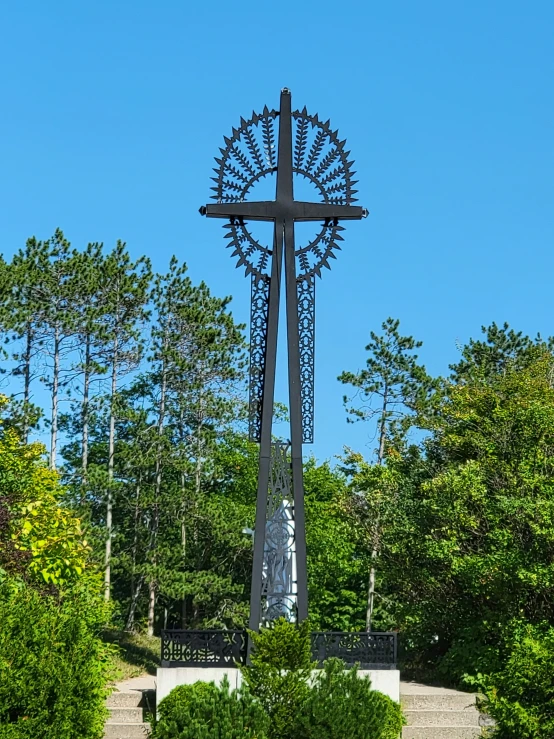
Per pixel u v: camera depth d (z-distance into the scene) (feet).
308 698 52.85
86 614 63.05
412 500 91.81
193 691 62.44
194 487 138.62
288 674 53.83
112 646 72.43
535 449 80.28
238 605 126.00
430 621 87.81
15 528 61.77
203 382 135.74
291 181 68.03
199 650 65.62
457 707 71.20
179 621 151.43
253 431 67.00
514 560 73.15
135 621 138.21
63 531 60.29
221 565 133.28
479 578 76.23
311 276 67.62
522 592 75.61
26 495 68.54
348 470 132.57
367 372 139.13
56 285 127.13
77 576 67.51
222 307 139.64
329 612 138.51
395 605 103.24
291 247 67.56
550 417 81.46
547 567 71.77
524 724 52.24
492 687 56.29
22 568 60.54
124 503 135.03
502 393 97.19
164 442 127.85
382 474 101.14
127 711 68.08
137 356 131.23
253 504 142.72
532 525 72.38
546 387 96.78
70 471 141.28
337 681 53.72
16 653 45.01
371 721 52.60
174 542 136.87
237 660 65.31
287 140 68.28
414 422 103.50
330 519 139.64
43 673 45.11
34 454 75.00
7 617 46.01
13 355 128.16
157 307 133.18
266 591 66.03
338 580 135.74
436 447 97.76
